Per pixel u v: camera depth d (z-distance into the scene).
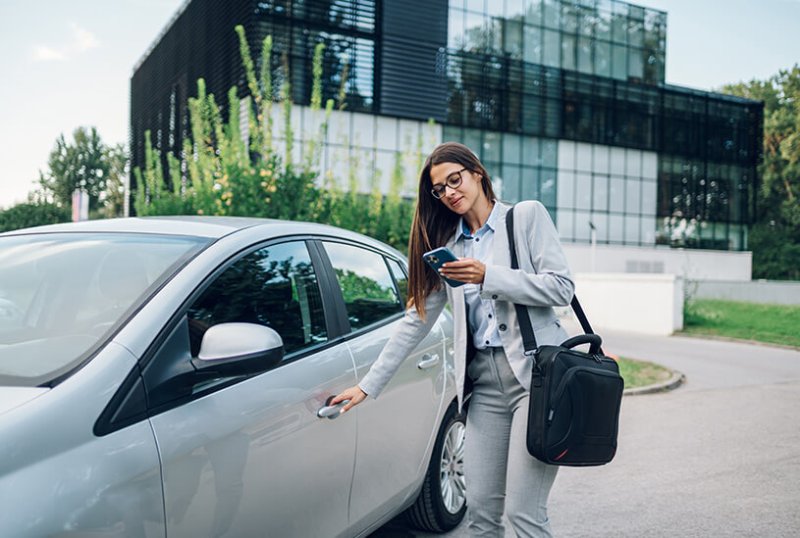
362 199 11.86
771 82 59.72
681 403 7.93
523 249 2.40
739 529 3.93
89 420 1.76
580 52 31.12
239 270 2.47
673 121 33.69
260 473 2.21
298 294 2.75
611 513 4.21
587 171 31.22
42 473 1.62
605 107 31.64
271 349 2.12
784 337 15.17
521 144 29.52
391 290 3.53
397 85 25.27
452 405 3.76
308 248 2.97
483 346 2.47
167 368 1.99
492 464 2.51
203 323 2.20
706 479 4.91
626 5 32.34
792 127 55.84
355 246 3.37
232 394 2.19
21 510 1.55
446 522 3.73
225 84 22.61
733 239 35.56
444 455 3.77
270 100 10.66
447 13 26.36
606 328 18.80
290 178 9.78
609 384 2.26
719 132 35.09
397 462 3.13
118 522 1.72
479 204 2.52
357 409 2.79
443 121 26.55
